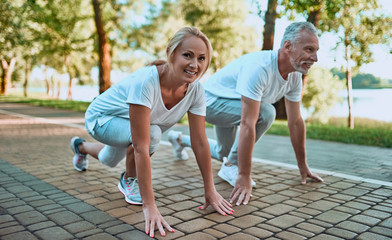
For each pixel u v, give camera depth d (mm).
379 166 4133
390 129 8773
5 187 3127
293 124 3287
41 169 3830
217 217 2439
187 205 2697
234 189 2850
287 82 3062
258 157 4711
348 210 2574
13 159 4371
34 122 9156
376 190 3082
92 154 3457
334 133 7254
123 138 2623
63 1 20453
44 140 6012
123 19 20656
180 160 4367
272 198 2861
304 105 24125
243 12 21047
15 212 2502
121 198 2844
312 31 2717
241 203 2742
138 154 2277
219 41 21547
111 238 2084
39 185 3197
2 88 31188
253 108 2840
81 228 2227
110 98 2756
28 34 19812
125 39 22219
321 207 2641
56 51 23375
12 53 21594
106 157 3105
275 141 6305
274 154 4949
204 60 2152
